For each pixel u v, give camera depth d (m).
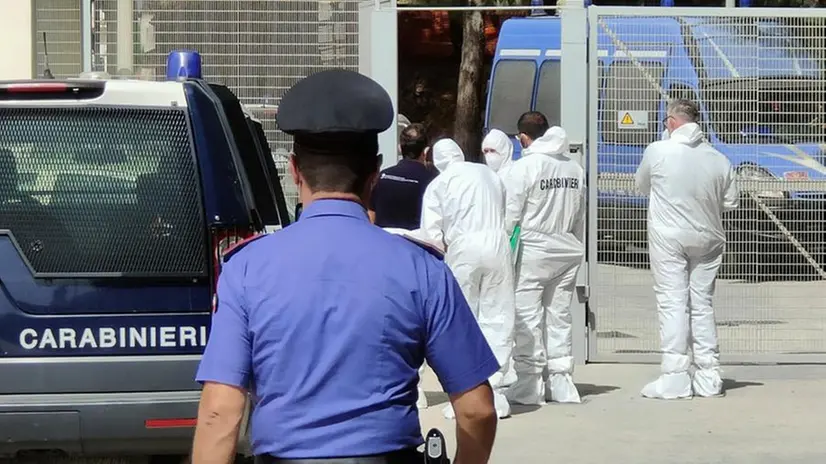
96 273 12.15
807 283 24.05
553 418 19.16
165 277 12.19
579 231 20.27
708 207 20.09
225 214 12.22
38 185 12.18
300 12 24.08
